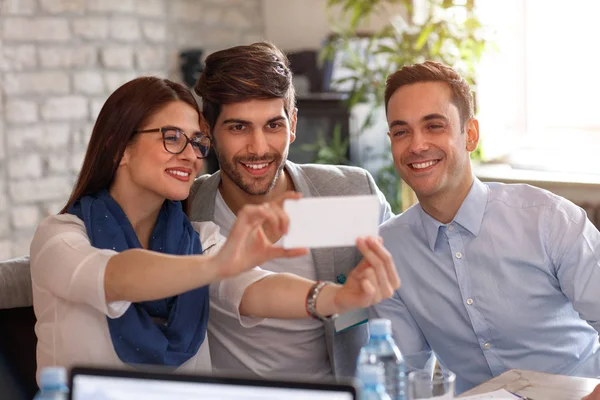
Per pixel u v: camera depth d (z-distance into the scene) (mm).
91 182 2000
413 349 2344
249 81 2141
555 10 4254
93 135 1991
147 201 2010
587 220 2264
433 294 2307
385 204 2566
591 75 4191
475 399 1816
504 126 4449
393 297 2344
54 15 4637
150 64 5035
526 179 3994
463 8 4371
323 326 2268
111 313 1775
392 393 1681
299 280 1931
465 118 2268
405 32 4336
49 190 4691
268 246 1609
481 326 2271
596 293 2203
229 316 2193
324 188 2420
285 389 1253
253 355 2244
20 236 4594
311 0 5316
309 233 1482
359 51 4711
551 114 4340
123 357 1887
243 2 5445
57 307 1885
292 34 5430
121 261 1742
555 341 2289
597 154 4191
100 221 1956
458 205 2271
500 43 4406
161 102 1950
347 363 2295
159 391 1296
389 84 2320
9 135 4516
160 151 1935
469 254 2271
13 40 4500
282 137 2215
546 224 2246
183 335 1962
